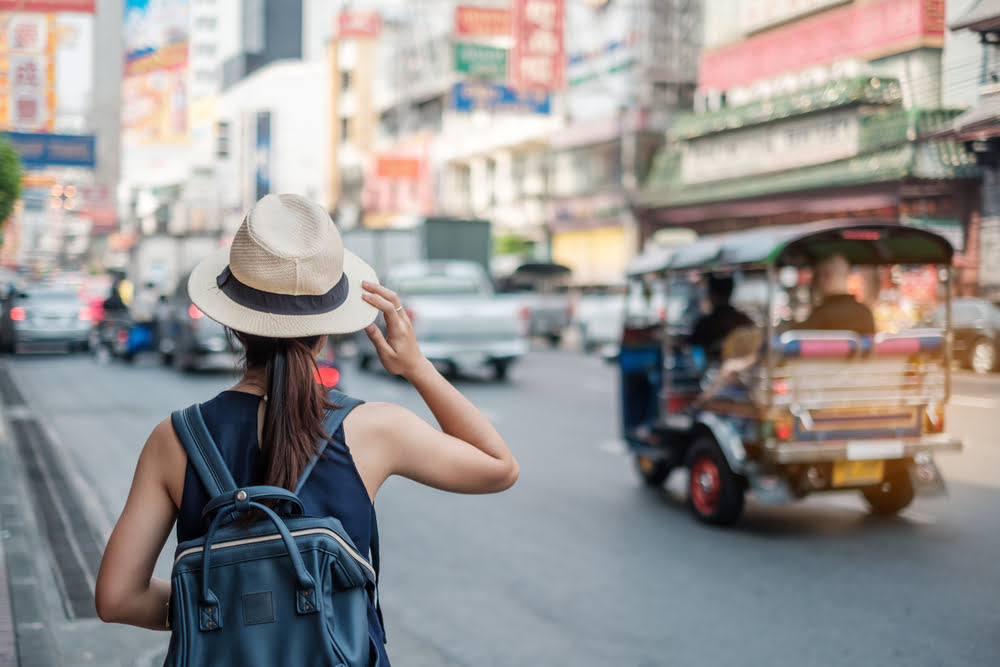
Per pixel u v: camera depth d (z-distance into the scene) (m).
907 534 6.59
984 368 17.72
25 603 4.71
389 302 1.79
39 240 100.88
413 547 6.46
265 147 76.19
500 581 5.66
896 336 6.57
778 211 27.00
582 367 20.42
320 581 1.57
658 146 35.56
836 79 23.81
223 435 1.67
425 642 4.65
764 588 5.44
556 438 10.98
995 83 17.27
